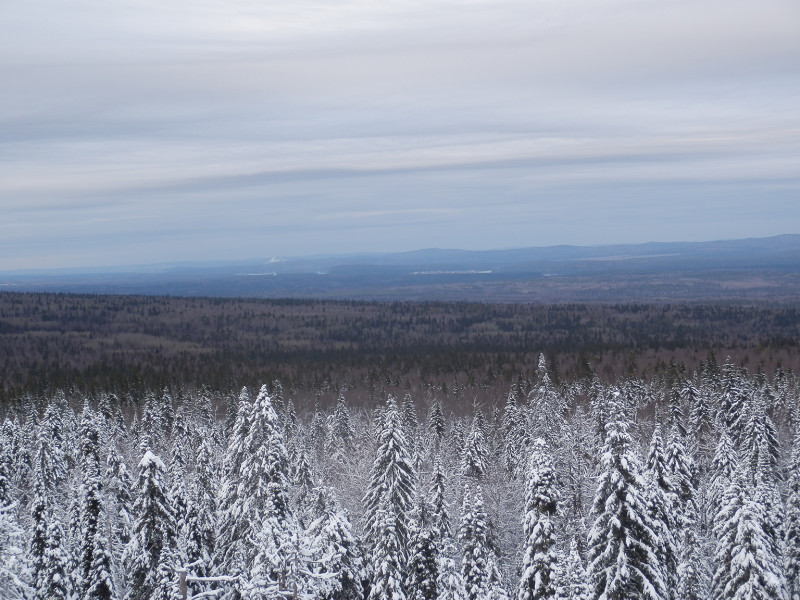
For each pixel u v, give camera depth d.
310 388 166.50
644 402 124.31
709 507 57.91
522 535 63.06
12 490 64.38
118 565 45.09
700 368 144.12
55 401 118.62
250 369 198.50
